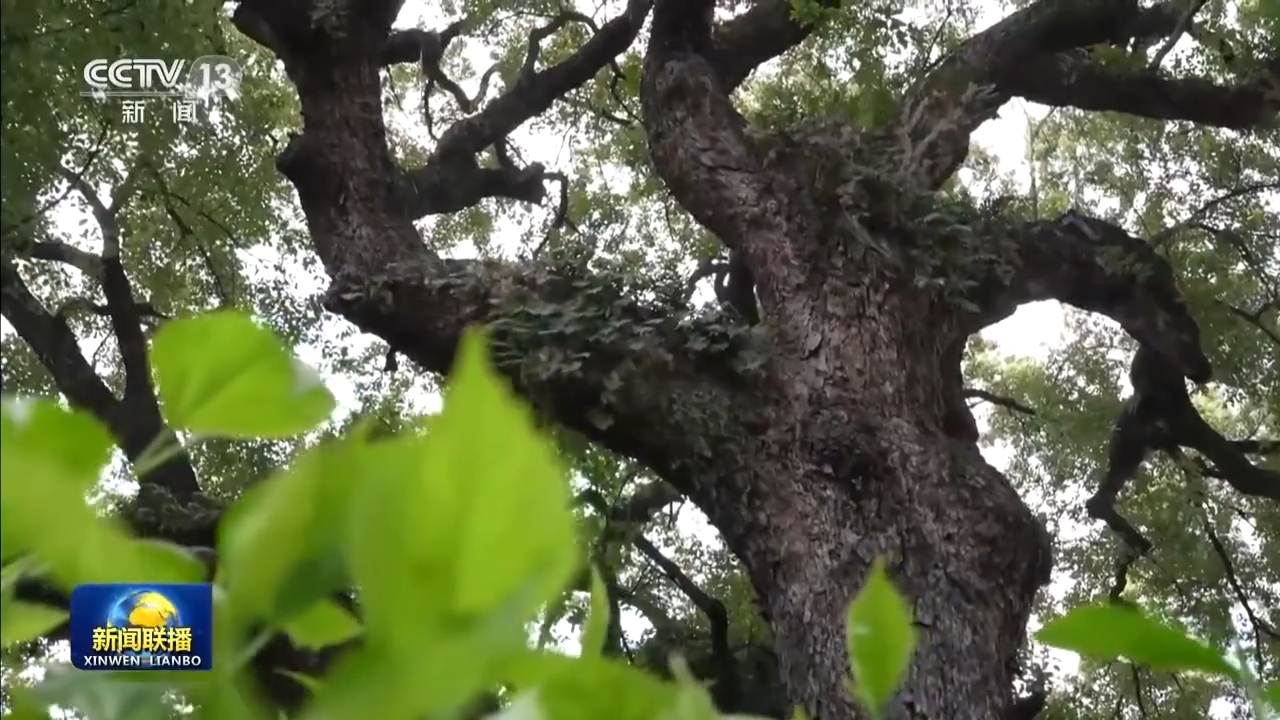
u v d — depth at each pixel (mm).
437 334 4656
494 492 160
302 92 5355
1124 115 8266
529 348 4312
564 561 161
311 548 191
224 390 232
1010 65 6215
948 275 4867
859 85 6957
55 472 209
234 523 197
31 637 239
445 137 6883
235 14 5316
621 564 7070
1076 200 8594
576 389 4277
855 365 4402
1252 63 6582
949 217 4898
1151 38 6512
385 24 5504
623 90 8523
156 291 7105
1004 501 4109
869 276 4641
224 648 218
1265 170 7883
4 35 3602
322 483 189
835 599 3850
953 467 4148
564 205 8391
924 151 5707
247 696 236
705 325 4457
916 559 3902
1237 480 7281
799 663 3836
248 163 6789
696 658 6297
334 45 5285
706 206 5141
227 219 7055
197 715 232
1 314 5340
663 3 5688
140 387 5250
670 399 4250
